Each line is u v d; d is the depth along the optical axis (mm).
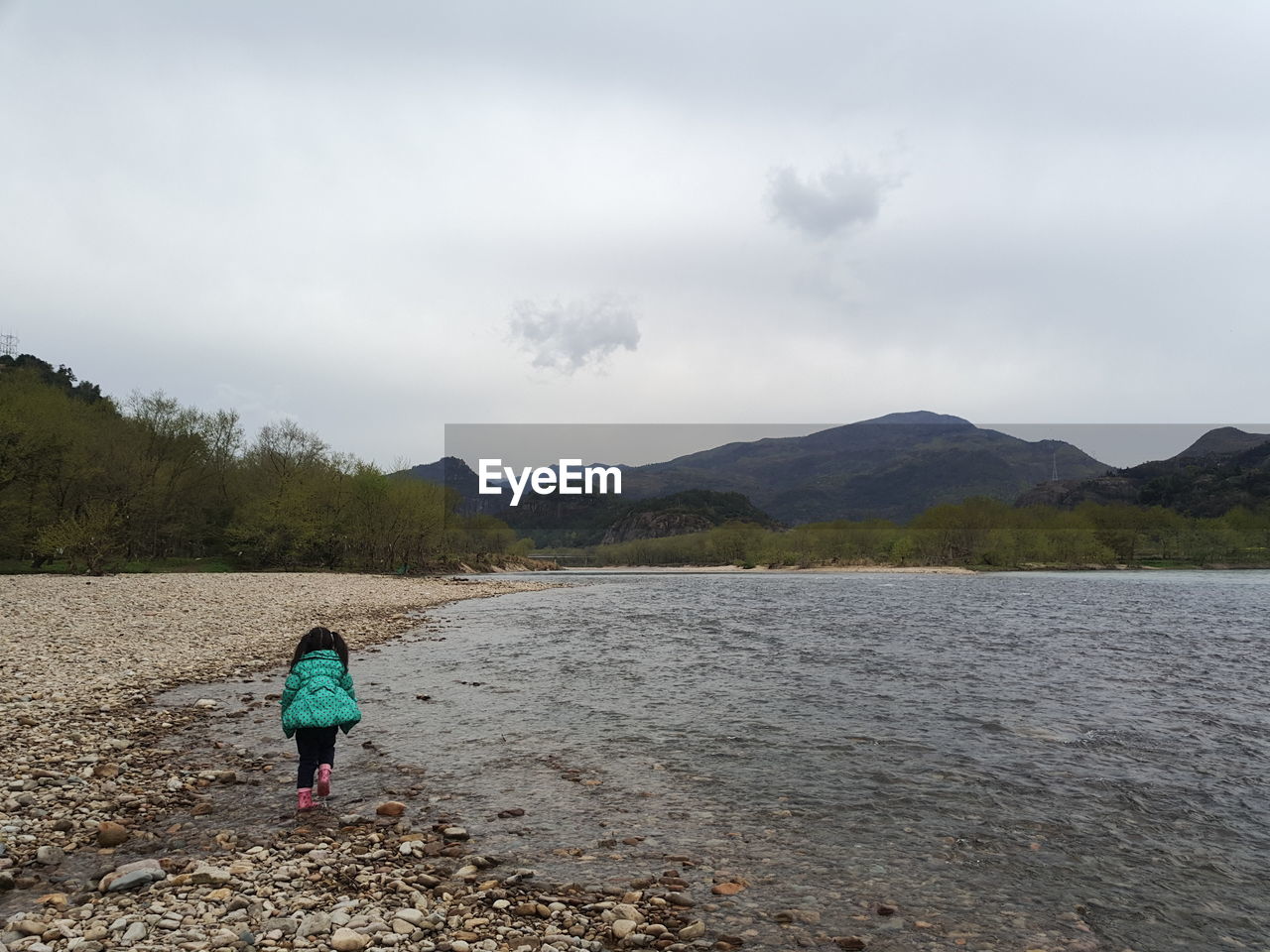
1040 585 75562
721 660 21906
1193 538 148500
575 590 66938
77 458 57125
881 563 157125
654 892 7035
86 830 8258
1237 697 16609
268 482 82062
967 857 8031
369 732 13305
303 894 6734
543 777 10711
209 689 16609
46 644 20625
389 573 84812
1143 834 8734
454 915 6477
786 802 9742
